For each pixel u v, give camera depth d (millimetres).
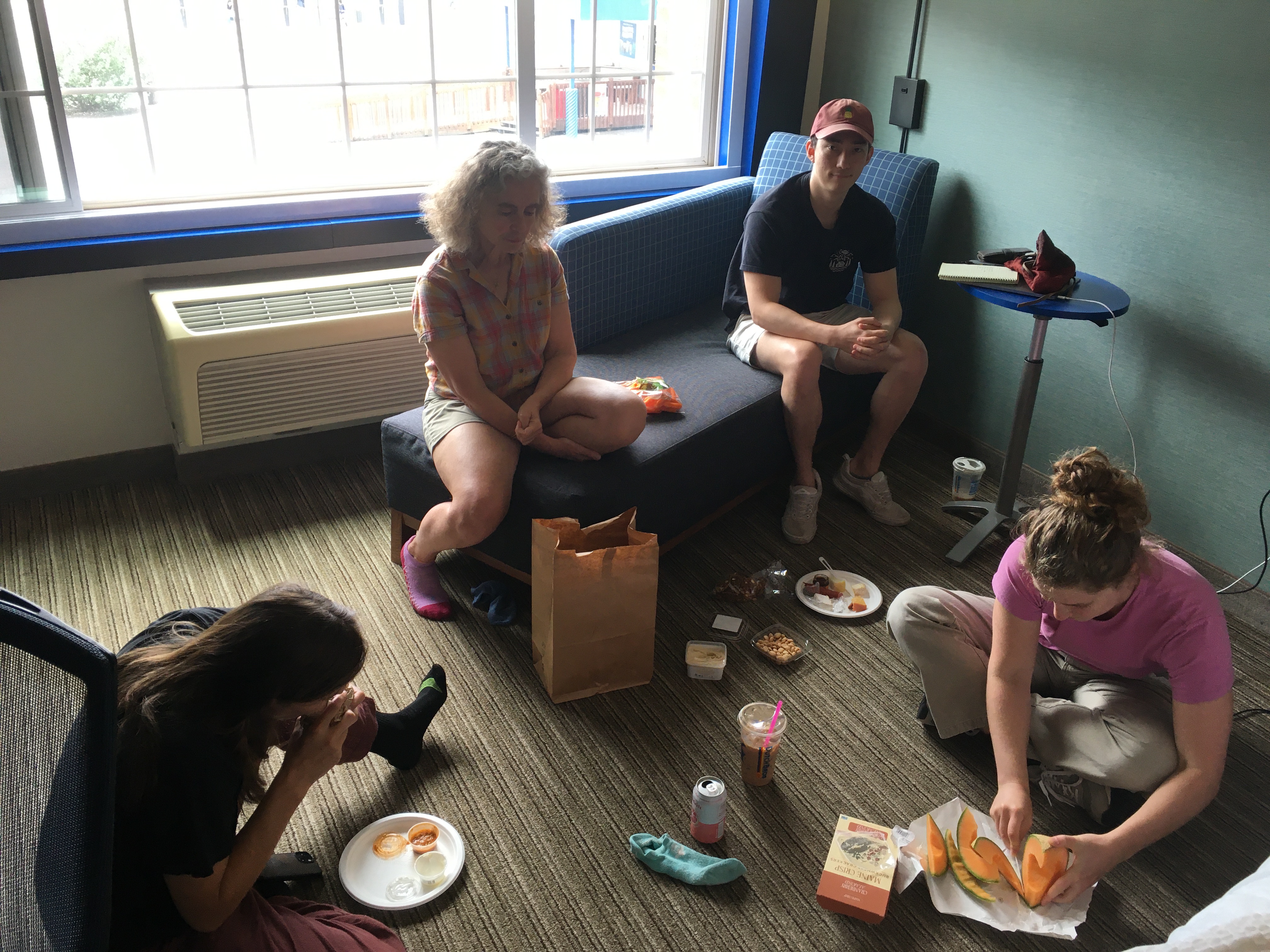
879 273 2521
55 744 851
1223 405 2270
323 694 1152
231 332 2373
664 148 3264
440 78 2760
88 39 2309
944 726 1806
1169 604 1507
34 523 2434
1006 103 2600
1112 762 1596
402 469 2203
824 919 1522
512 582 2295
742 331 2564
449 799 1714
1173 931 1456
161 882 1139
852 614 2205
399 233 2734
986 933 1507
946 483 2822
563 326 2143
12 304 2344
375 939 1351
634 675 1981
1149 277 2361
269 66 2541
